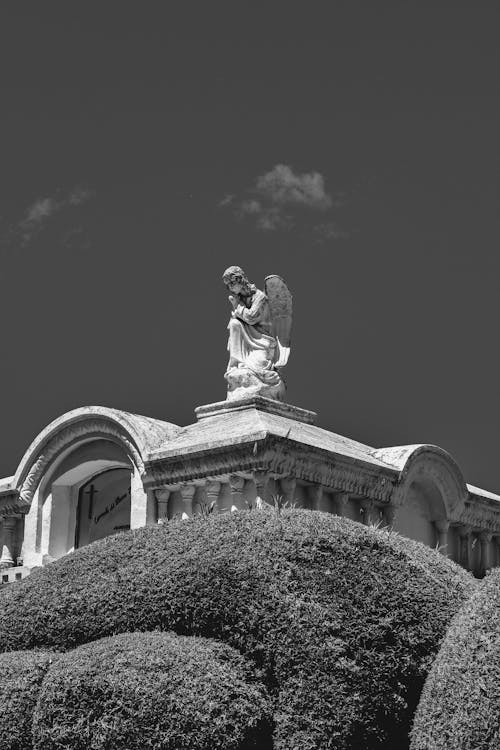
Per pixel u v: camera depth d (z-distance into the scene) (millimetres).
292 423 21406
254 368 21938
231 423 20719
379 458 21703
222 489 19781
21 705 10633
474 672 9289
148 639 10570
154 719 9906
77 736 10086
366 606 10508
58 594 11648
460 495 22453
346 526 11266
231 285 22344
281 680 10266
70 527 22469
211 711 9906
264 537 11031
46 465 22312
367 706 10078
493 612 9539
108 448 21562
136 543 11773
